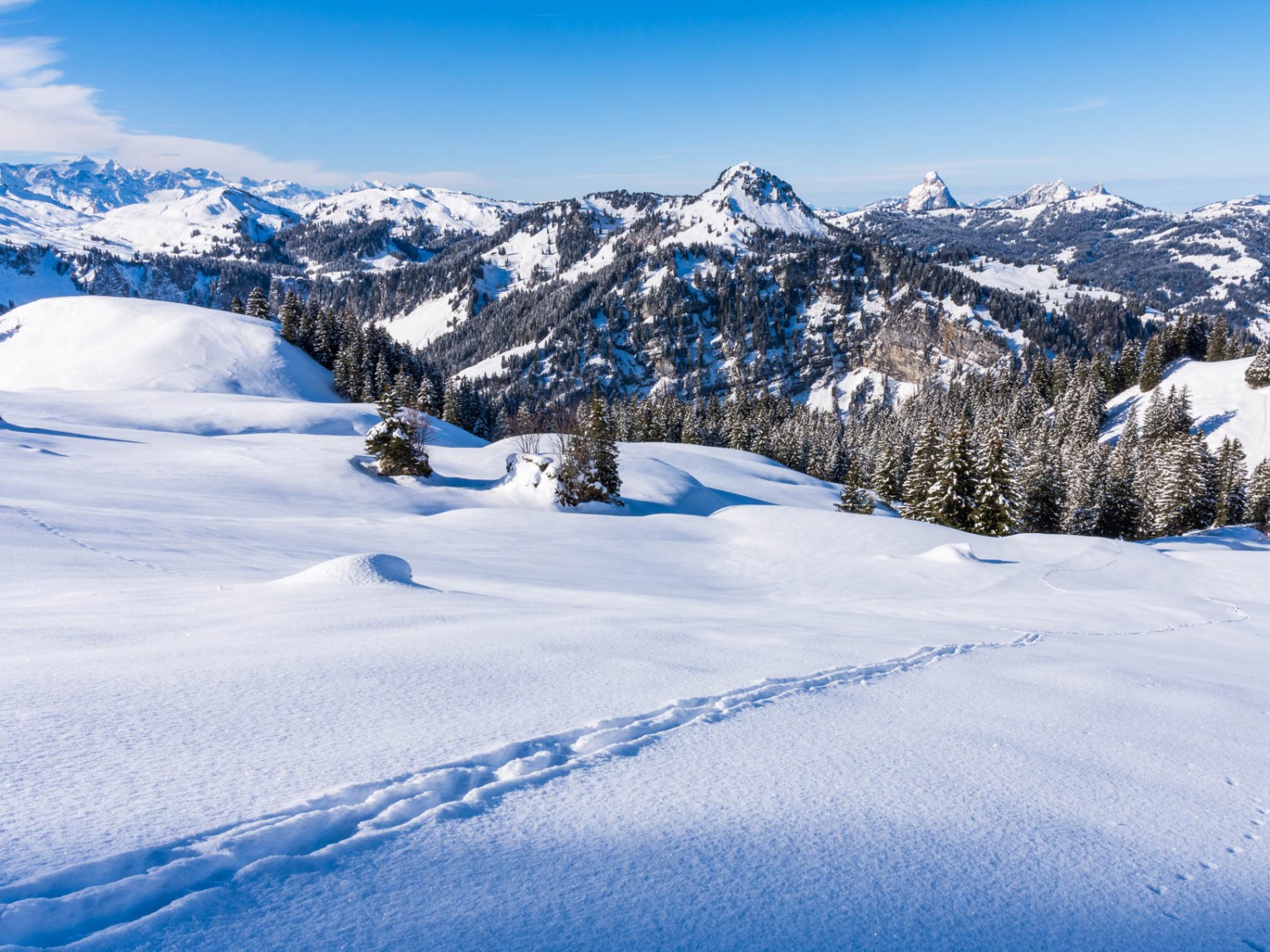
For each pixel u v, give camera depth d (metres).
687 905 2.01
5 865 1.88
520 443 51.50
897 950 1.88
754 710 4.15
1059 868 2.45
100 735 3.04
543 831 2.41
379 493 34.78
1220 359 113.25
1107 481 59.69
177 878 1.88
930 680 5.47
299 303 95.19
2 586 9.30
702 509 43.59
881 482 66.69
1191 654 8.93
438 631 6.07
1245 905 2.29
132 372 79.44
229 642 5.37
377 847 2.19
